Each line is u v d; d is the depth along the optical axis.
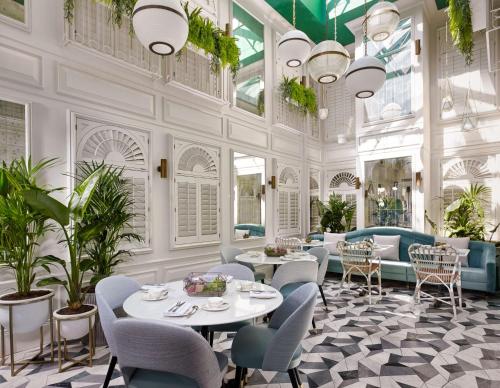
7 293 2.89
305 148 7.37
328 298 4.66
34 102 3.13
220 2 5.32
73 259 2.77
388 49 6.76
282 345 1.81
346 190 7.81
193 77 4.70
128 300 2.22
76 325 2.66
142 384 1.61
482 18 5.01
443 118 6.66
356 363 2.73
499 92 6.08
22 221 2.52
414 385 2.38
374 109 6.94
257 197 6.04
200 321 1.78
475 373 2.55
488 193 6.11
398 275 5.31
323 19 6.81
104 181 3.11
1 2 2.96
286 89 6.46
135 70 3.91
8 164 3.00
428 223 6.52
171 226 4.33
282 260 3.94
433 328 3.50
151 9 2.14
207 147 4.94
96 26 3.58
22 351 2.99
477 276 4.58
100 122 3.64
